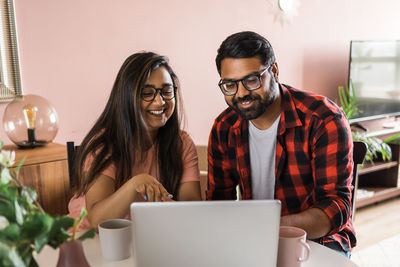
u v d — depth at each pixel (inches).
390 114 159.6
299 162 58.6
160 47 110.3
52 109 83.2
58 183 78.9
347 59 157.4
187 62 116.2
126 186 49.0
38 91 91.9
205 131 124.0
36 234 26.9
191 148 63.8
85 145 59.2
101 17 99.0
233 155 63.2
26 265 27.0
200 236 33.2
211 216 32.8
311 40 144.1
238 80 53.8
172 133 60.8
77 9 95.1
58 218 28.8
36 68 90.9
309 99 58.6
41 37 90.7
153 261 33.6
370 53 146.9
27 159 74.7
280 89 59.6
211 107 124.1
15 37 86.1
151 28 107.9
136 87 54.8
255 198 63.1
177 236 33.1
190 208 32.7
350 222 62.9
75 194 62.2
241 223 33.0
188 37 115.2
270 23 131.7
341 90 156.5
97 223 49.9
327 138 54.9
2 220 27.8
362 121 159.8
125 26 103.3
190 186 61.4
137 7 104.5
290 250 37.9
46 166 77.0
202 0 116.0
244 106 55.2
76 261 29.9
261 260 33.8
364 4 159.3
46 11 90.7
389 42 152.7
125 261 41.3
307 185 59.6
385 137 161.9
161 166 60.7
